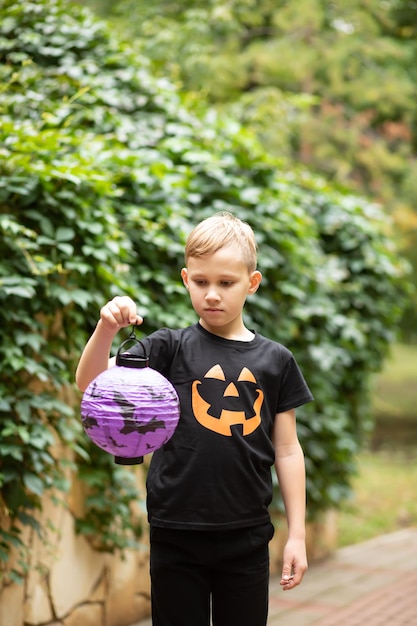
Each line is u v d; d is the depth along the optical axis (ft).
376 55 35.53
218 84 30.14
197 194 15.39
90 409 7.25
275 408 8.35
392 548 20.88
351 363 20.34
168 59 28.53
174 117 17.24
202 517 7.72
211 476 7.75
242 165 17.13
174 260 14.78
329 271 18.84
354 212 20.38
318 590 16.74
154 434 7.22
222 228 7.81
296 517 8.20
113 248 12.32
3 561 11.51
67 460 12.61
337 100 37.63
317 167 36.47
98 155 13.88
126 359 7.47
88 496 13.23
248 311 16.40
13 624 11.71
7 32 16.93
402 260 21.13
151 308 14.01
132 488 13.84
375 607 15.64
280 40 33.19
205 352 8.09
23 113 14.66
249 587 7.96
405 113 37.40
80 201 12.14
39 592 12.21
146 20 29.89
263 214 16.74
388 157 36.27
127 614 14.24
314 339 18.31
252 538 7.93
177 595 7.88
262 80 33.99
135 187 14.48
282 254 17.02
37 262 11.76
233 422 7.86
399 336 21.56
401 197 37.32
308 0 32.48
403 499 27.89
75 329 12.67
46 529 12.35
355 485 29.81
